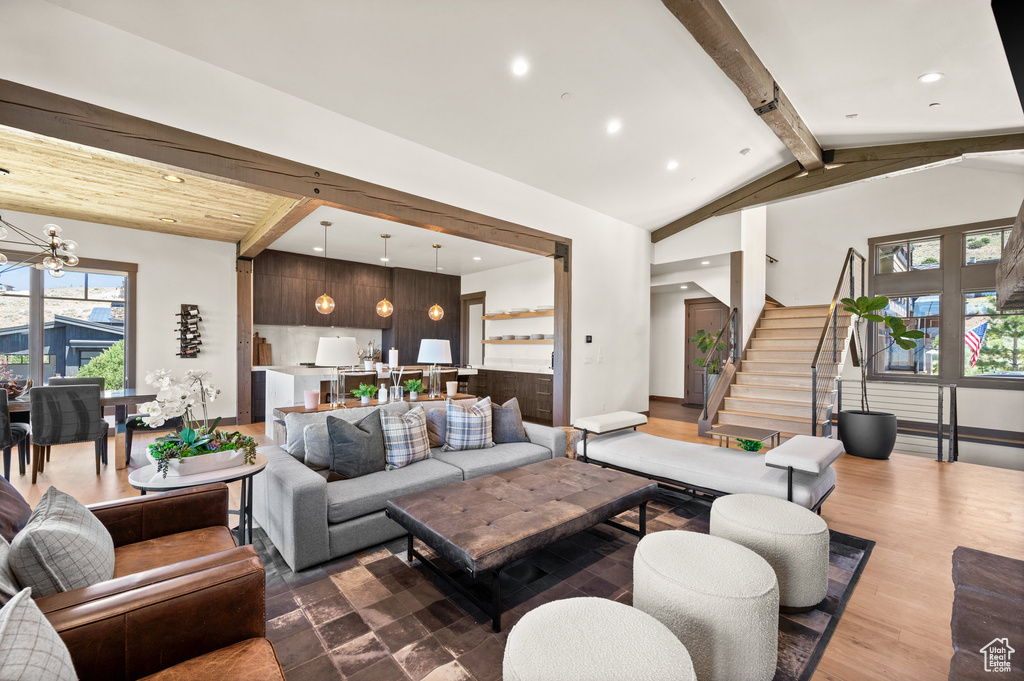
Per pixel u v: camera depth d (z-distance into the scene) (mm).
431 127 3914
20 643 779
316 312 7410
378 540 2598
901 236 6777
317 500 2340
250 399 6207
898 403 6832
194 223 5203
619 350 6539
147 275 5578
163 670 1095
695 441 5371
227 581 1203
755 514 2148
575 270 5855
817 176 5352
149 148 2760
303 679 1586
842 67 3383
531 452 3473
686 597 1532
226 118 3051
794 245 7746
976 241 6281
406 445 3062
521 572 2346
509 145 4336
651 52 3256
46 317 5156
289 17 2641
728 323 6367
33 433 3623
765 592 1516
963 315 6375
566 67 3312
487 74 3297
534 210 5320
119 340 5516
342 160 3625
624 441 3736
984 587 1653
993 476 4082
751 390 5750
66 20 2525
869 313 5258
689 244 6805
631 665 1148
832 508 3277
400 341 8398
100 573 1328
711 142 4746
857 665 1673
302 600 2061
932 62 3191
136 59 2727
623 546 2646
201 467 2180
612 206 6094
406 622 1912
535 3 2703
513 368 7605
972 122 4137
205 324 5949
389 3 2596
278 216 4324
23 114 2396
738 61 3105
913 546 2658
